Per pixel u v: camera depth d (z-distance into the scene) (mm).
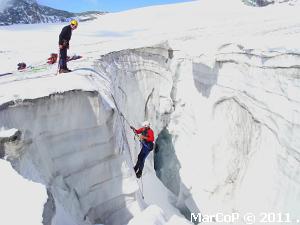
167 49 17609
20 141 4273
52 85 5465
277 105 8211
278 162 8016
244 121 10523
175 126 15508
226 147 11133
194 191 11539
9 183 3383
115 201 5840
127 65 14484
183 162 13328
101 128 5754
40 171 4727
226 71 11898
